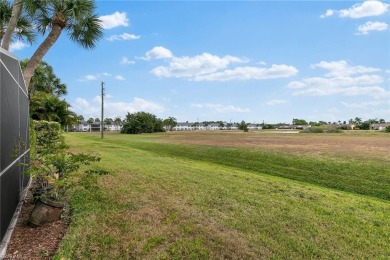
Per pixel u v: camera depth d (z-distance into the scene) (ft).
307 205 24.86
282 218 21.24
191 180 33.42
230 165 53.72
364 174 40.16
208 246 16.40
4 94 16.62
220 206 23.59
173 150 78.95
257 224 19.89
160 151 77.71
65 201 22.20
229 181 33.86
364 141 98.78
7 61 17.85
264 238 17.74
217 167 47.83
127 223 18.99
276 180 36.78
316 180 39.32
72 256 14.38
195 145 89.40
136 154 61.98
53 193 19.42
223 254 15.61
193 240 17.03
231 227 19.21
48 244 15.46
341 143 89.61
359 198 29.17
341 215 22.57
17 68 22.12
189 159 61.62
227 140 112.88
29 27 38.22
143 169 40.04
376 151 63.98
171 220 19.94
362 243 17.70
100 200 23.75
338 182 37.50
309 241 17.62
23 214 19.67
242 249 16.21
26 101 28.50
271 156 59.21
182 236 17.54
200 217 20.71
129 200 24.07
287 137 134.21
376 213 23.80
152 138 141.69
